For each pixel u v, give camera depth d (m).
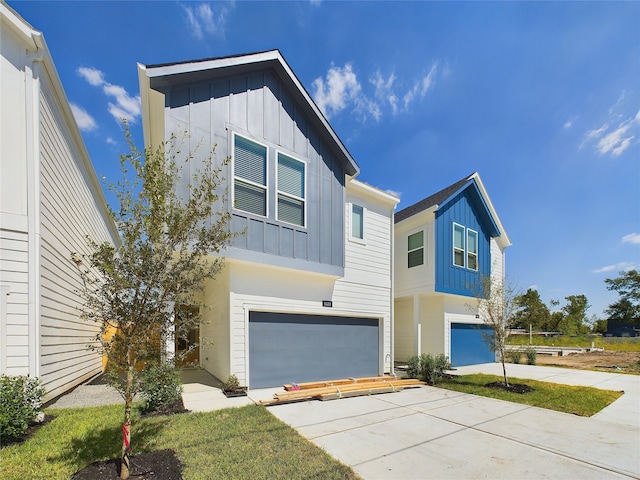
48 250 6.08
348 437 4.77
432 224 12.70
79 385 8.27
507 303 9.27
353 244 10.30
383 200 11.41
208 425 4.95
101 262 3.24
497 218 15.38
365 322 10.41
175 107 6.82
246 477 3.38
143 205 3.43
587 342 24.70
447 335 13.20
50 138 6.28
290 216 8.37
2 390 4.23
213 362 9.11
